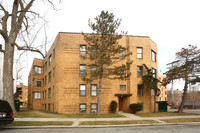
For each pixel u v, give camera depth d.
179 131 10.89
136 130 11.20
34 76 36.75
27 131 10.39
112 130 11.13
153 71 27.78
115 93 24.03
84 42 24.20
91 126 12.36
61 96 22.97
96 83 23.89
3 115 9.87
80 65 23.92
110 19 18.16
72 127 12.18
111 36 18.33
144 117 18.52
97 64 19.45
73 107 23.00
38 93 37.00
